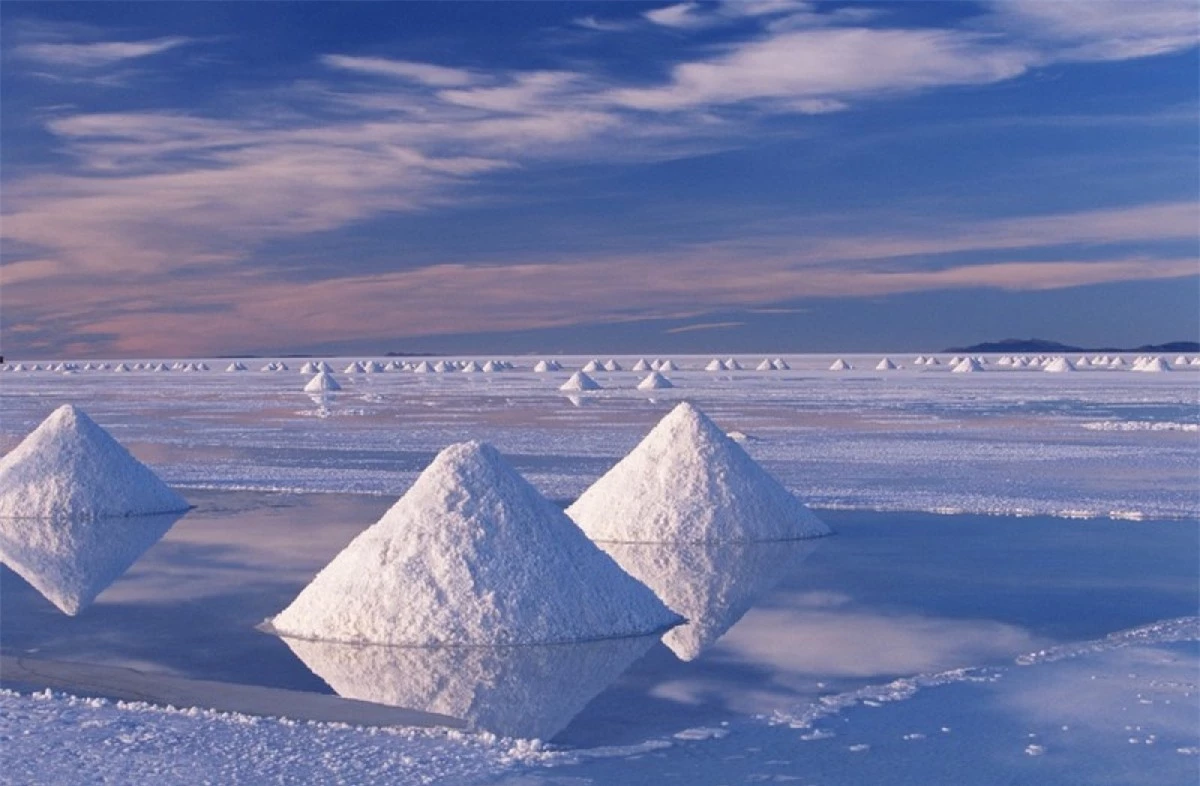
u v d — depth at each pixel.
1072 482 19.16
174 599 10.73
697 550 13.38
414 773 6.17
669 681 8.06
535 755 6.48
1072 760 6.40
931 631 9.38
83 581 11.60
